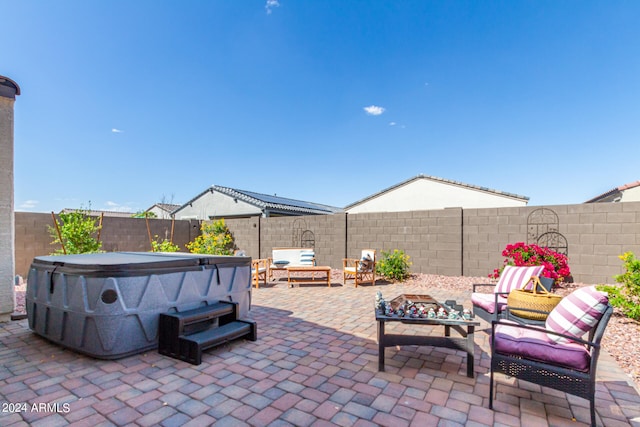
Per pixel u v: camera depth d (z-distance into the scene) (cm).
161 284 363
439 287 754
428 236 888
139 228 1134
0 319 459
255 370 313
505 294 440
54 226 895
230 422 226
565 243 730
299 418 232
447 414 239
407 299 369
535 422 229
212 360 337
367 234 984
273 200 1911
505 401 258
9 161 462
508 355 252
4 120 454
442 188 1590
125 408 243
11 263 470
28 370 308
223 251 1155
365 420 230
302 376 301
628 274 468
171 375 300
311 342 394
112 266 332
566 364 233
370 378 298
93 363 325
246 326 391
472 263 836
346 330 444
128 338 337
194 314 360
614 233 684
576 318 254
